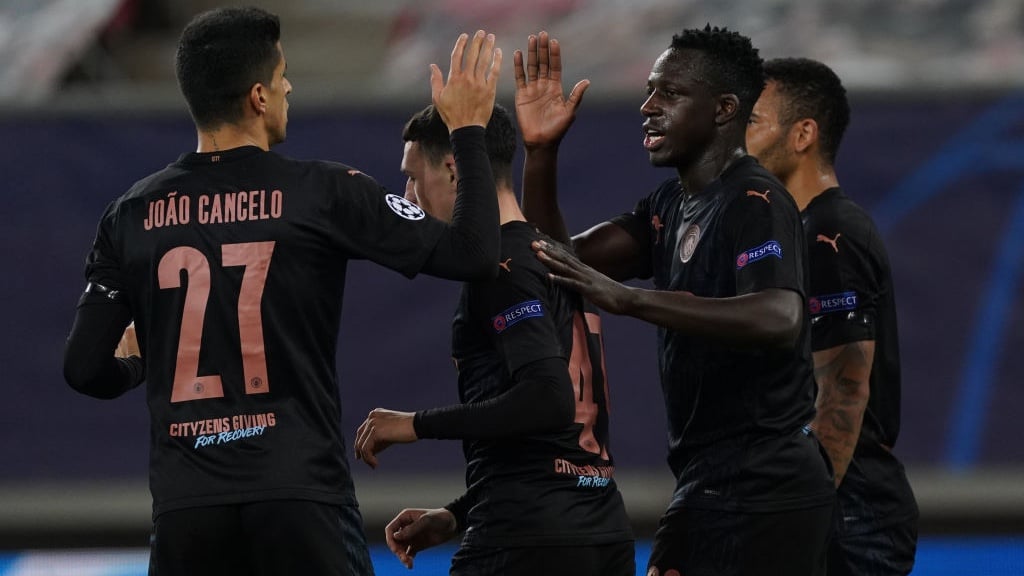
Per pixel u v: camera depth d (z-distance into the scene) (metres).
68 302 20.25
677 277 10.45
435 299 20.36
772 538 9.98
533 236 10.25
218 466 9.08
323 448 9.27
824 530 10.18
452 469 20.31
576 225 19.84
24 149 20.14
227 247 9.23
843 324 11.53
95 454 20.47
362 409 20.27
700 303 9.54
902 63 29.27
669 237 10.92
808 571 10.09
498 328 9.86
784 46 30.36
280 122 9.84
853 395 11.41
